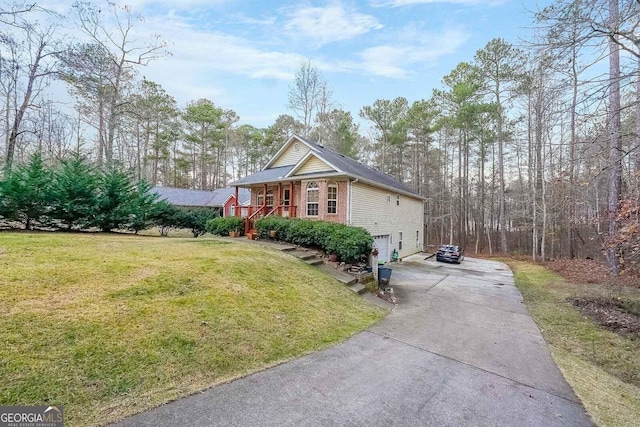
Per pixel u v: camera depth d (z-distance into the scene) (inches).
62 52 530.9
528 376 160.6
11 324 124.8
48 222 399.5
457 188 1162.6
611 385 160.6
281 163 698.8
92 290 169.9
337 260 395.2
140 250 283.3
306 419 107.5
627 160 251.1
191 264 245.9
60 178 407.5
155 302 171.9
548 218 726.5
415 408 121.2
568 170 273.0
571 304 330.6
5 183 353.1
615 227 299.0
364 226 564.7
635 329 249.9
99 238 341.1
